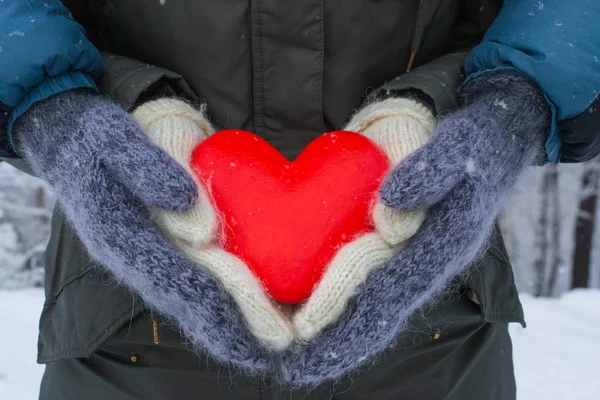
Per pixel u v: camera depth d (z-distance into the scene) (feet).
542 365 4.96
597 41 2.04
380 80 2.29
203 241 1.88
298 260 1.93
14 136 2.05
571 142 2.16
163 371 2.15
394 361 2.19
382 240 1.92
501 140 1.98
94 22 2.35
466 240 1.90
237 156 2.06
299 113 2.26
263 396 2.17
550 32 2.04
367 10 2.17
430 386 2.22
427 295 1.89
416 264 1.86
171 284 1.80
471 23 2.45
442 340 2.21
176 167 1.87
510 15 2.13
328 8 2.16
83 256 2.19
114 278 2.07
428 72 2.20
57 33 1.97
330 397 2.17
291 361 1.84
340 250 1.92
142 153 1.86
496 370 2.33
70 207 1.92
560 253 16.47
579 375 4.80
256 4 2.15
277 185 2.01
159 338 2.13
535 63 2.04
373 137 2.13
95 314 2.12
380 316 1.83
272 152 2.12
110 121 1.92
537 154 2.14
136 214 1.87
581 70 2.02
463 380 2.26
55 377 2.24
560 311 6.07
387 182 1.87
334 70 2.23
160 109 2.10
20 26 1.95
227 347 1.80
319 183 2.01
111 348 2.16
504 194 2.03
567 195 15.31
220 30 2.16
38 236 12.16
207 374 2.15
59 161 1.93
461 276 2.14
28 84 1.97
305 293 1.94
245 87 2.23
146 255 1.82
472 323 2.24
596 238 16.49
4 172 11.18
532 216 15.87
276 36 2.18
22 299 5.73
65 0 2.27
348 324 1.83
